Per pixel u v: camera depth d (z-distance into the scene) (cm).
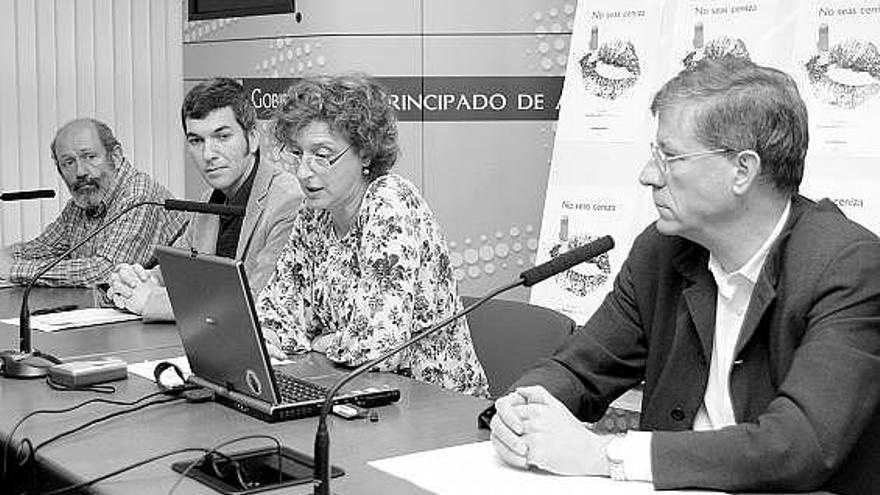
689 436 160
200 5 451
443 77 392
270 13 416
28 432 191
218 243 329
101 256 378
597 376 198
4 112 460
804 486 155
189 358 217
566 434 165
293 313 259
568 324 245
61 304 337
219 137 315
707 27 314
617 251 334
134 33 484
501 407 172
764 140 167
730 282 178
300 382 215
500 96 393
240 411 204
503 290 185
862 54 281
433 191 396
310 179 239
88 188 389
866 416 157
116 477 165
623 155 338
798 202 177
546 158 396
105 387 223
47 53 467
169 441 184
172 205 281
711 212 171
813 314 164
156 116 492
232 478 166
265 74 420
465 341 249
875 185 275
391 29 390
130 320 302
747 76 170
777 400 159
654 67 332
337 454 175
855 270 163
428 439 184
